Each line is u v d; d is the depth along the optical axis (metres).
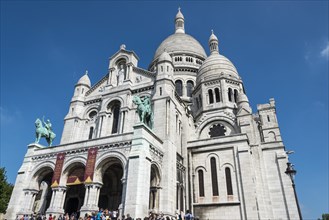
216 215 34.84
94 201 28.12
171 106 37.72
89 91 47.44
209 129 48.06
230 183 36.25
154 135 31.84
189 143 41.28
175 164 34.44
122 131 38.38
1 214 47.69
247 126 43.00
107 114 41.88
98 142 31.44
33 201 33.06
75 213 32.69
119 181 35.41
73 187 37.03
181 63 68.00
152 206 29.97
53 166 32.78
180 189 35.84
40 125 37.62
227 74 52.88
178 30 85.56
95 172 29.42
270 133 49.56
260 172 38.62
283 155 40.00
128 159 28.12
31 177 33.62
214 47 66.25
